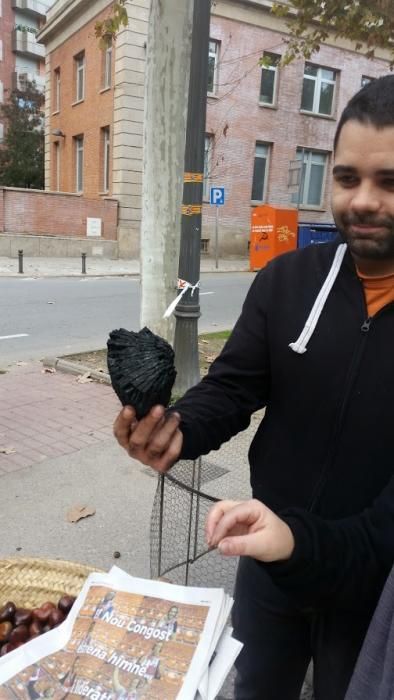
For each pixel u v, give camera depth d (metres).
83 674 1.18
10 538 2.86
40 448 3.92
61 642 1.28
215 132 19.52
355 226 1.10
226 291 12.80
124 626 1.25
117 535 2.92
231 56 19.00
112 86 18.56
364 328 1.19
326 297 1.25
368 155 1.03
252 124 20.31
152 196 4.70
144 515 3.11
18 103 29.97
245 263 20.59
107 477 3.53
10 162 29.45
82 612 1.32
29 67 38.34
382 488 1.20
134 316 9.08
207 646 1.17
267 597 1.41
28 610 1.56
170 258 4.80
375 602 1.07
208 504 2.20
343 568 0.98
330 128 22.14
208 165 19.83
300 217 22.39
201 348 6.86
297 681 1.49
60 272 15.24
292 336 1.28
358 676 0.99
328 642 1.31
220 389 1.39
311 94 21.62
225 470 3.63
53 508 3.15
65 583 1.63
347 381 1.20
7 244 17.48
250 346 1.39
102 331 7.92
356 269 1.22
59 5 21.09
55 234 18.36
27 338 7.37
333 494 1.24
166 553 2.19
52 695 1.16
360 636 1.26
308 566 0.95
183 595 1.29
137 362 1.08
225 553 0.92
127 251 19.52
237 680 1.53
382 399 1.17
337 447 1.23
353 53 21.56
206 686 1.12
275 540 0.93
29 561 1.67
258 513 0.97
